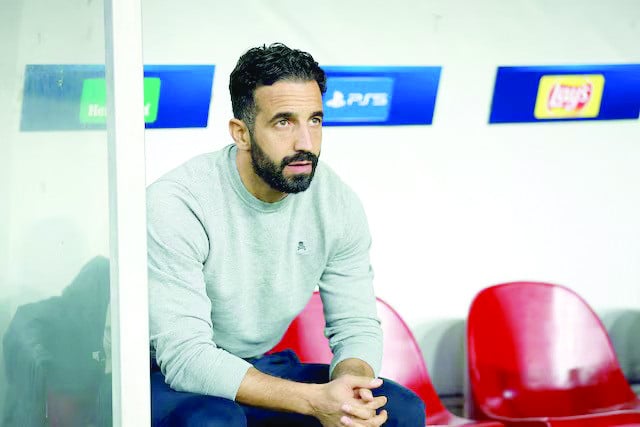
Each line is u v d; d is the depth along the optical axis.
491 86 2.97
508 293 2.89
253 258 1.86
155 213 1.76
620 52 3.08
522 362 2.83
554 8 3.00
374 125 2.88
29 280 1.36
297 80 1.72
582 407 2.83
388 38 2.86
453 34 2.92
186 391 1.71
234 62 2.73
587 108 3.08
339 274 2.00
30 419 1.36
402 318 2.90
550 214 3.09
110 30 1.13
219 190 1.82
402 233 2.95
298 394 1.67
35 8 1.31
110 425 1.22
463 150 2.98
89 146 1.25
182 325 1.71
